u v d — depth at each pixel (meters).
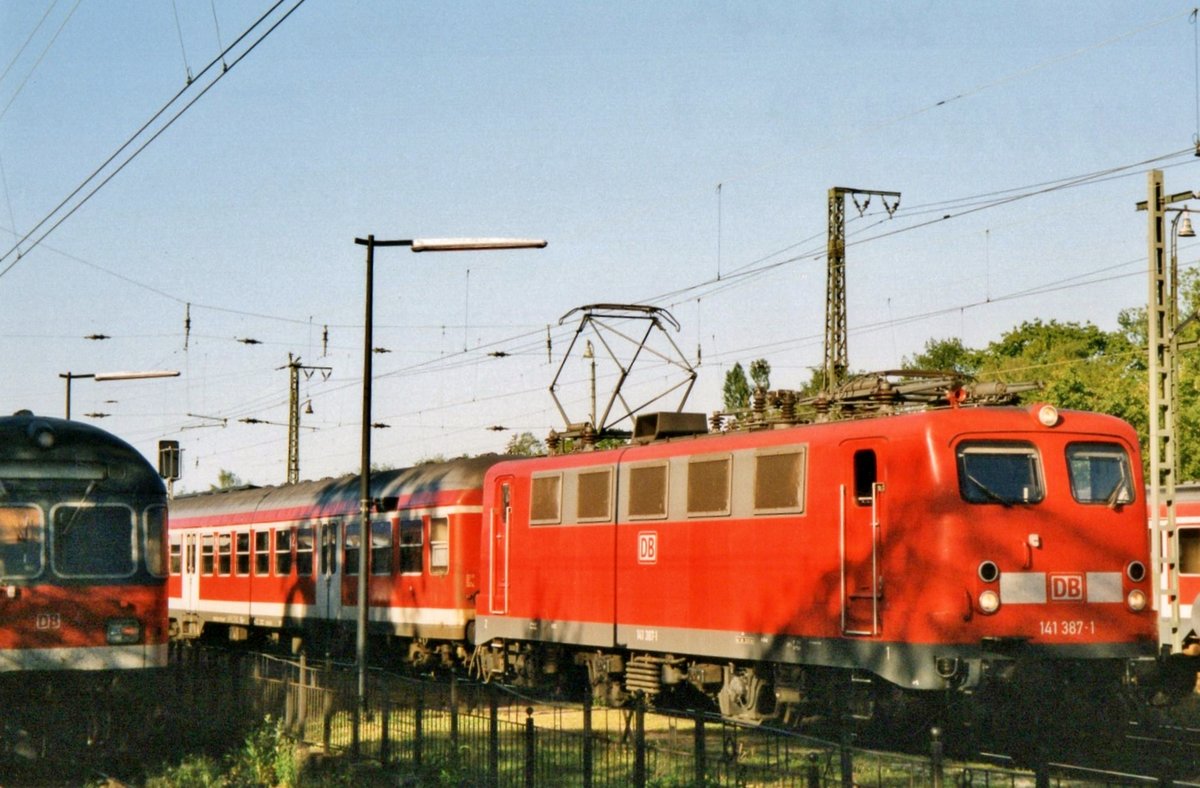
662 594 22.62
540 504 25.94
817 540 19.58
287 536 37.50
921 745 18.84
